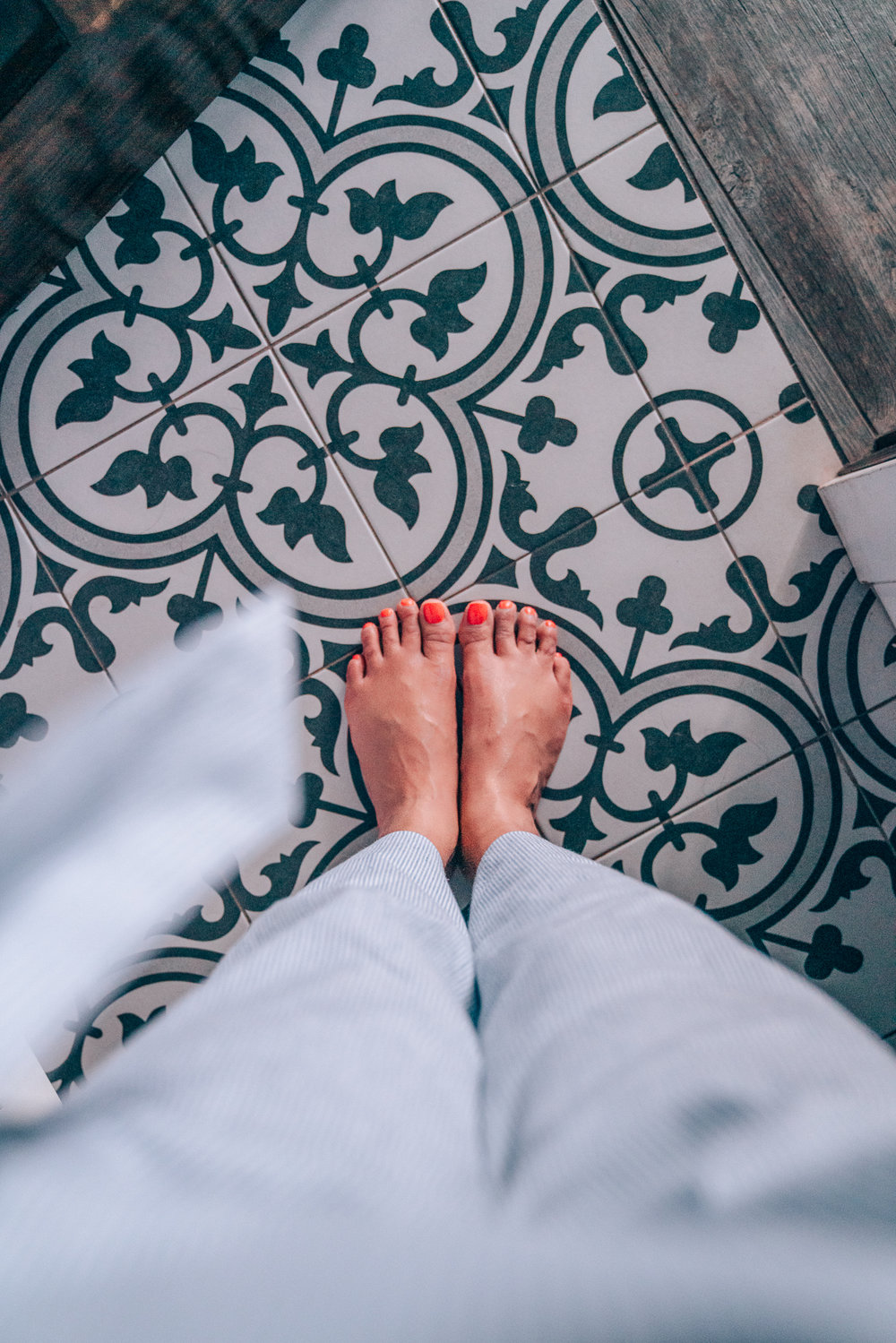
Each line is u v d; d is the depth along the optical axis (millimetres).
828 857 1013
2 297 980
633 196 993
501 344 1004
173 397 1012
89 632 1021
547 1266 208
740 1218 243
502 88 985
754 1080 336
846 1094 326
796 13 975
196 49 891
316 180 993
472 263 999
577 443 1009
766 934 1015
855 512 933
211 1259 219
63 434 1017
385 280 1000
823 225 988
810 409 998
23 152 812
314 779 1020
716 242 994
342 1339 188
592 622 1020
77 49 776
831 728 1014
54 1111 333
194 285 1003
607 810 1021
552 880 687
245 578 1018
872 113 977
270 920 607
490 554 1017
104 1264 215
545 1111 375
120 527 1019
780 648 1014
